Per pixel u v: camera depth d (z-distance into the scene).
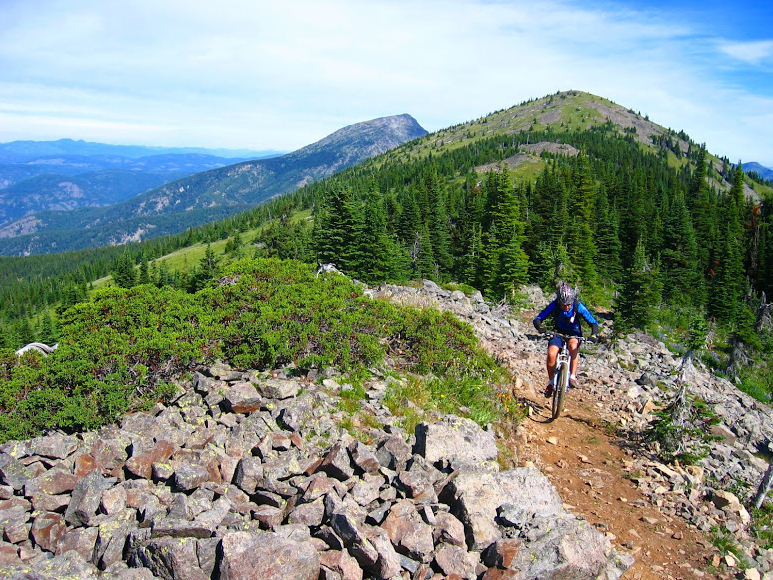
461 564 4.88
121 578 4.09
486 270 47.12
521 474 6.08
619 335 24.86
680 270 67.56
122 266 132.00
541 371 14.90
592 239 68.94
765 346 42.22
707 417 10.78
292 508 5.20
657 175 195.38
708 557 6.43
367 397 8.29
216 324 9.03
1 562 4.23
